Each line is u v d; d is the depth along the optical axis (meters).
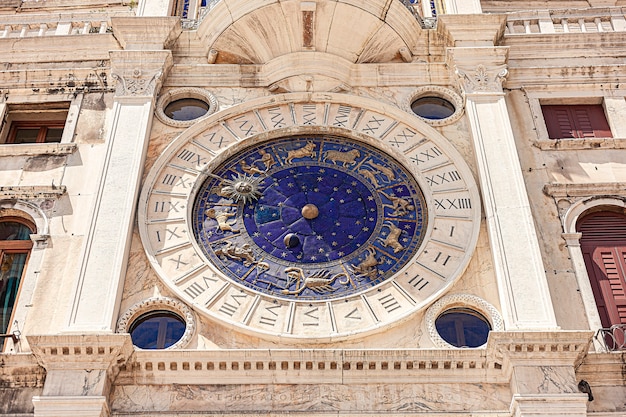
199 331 12.88
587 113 16.38
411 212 14.53
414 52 16.95
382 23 16.33
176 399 12.03
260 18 16.22
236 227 14.34
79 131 15.90
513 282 13.08
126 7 19.62
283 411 11.80
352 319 13.02
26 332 13.16
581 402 11.59
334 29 16.27
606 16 17.81
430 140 15.48
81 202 14.80
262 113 15.98
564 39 17.06
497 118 15.42
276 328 12.89
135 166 14.70
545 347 12.02
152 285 13.44
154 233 14.11
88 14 17.88
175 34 17.05
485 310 13.05
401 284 13.45
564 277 13.69
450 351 12.20
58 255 14.05
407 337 12.81
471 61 16.31
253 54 16.72
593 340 12.91
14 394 12.24
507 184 14.36
